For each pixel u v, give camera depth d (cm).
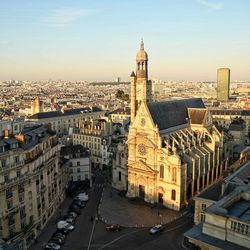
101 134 17000
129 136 12469
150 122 11869
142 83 14338
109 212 11275
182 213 11175
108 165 16412
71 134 18925
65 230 9681
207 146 13675
